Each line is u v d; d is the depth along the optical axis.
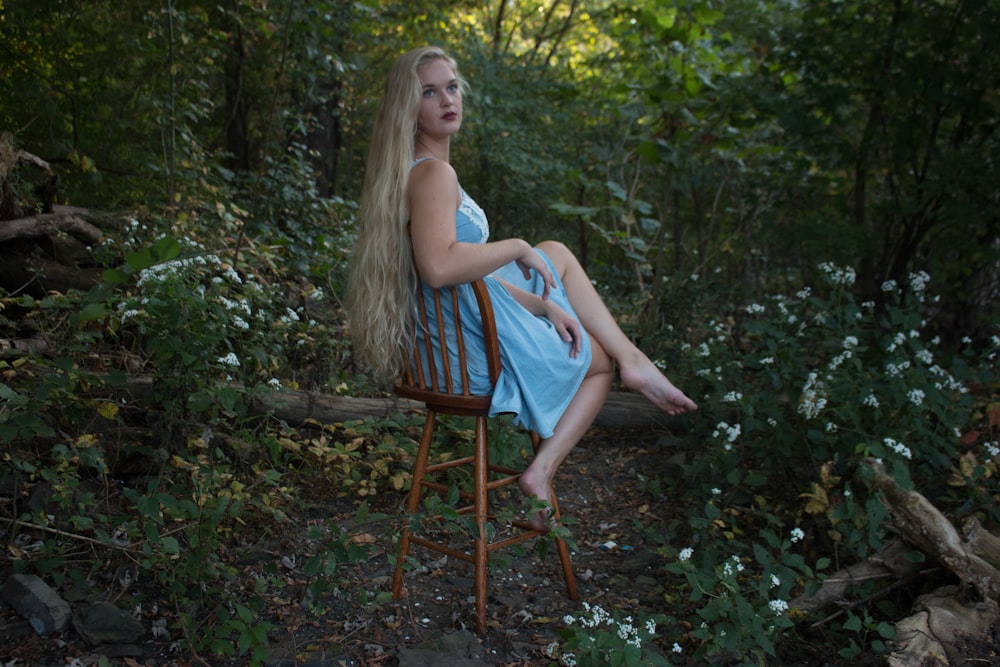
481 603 2.34
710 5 6.28
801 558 2.44
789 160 5.79
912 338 3.39
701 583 2.33
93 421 2.83
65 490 2.33
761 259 6.86
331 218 5.51
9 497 2.55
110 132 5.03
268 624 2.10
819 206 5.87
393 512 3.05
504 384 2.35
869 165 5.26
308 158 7.14
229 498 2.52
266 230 4.61
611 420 4.07
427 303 2.39
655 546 3.00
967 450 3.40
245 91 6.92
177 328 2.58
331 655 2.21
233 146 7.04
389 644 2.29
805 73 5.27
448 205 2.29
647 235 7.00
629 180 7.22
